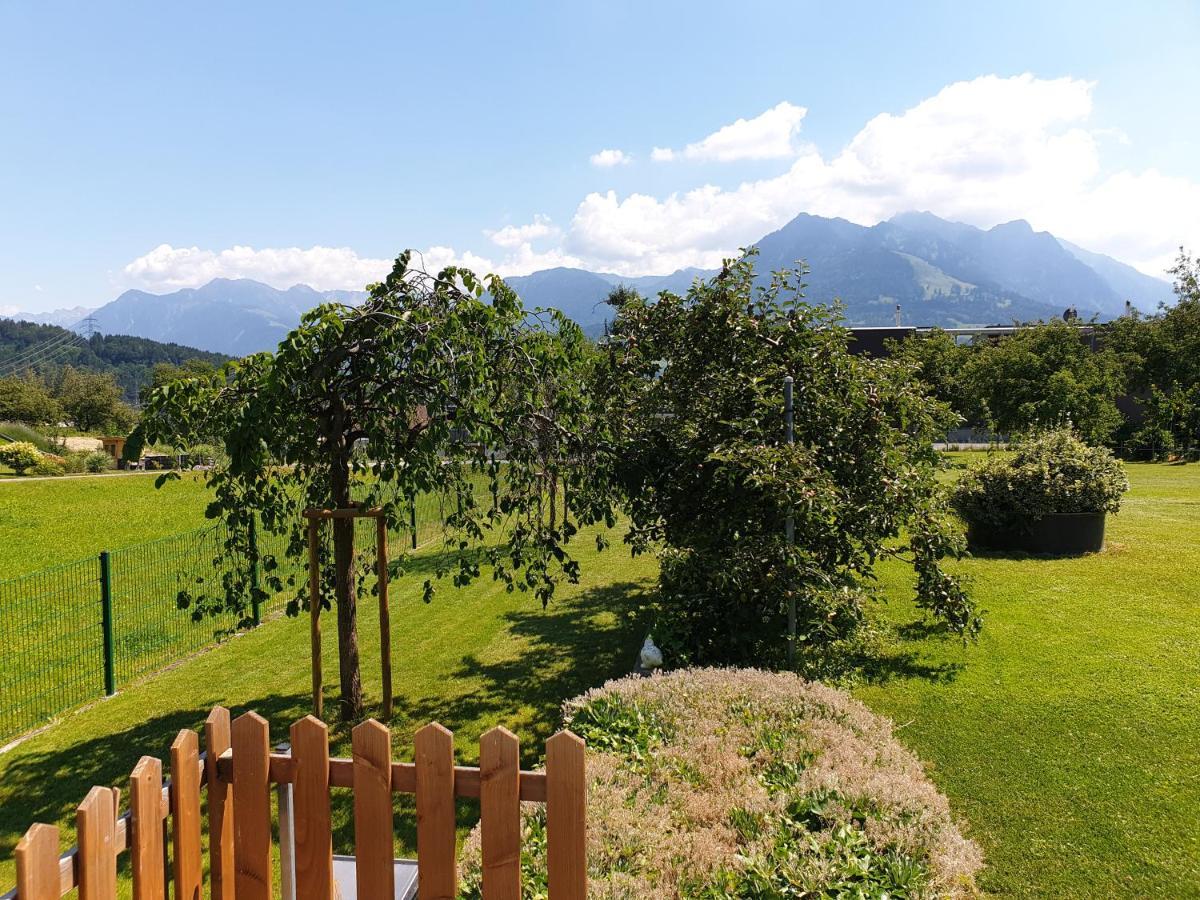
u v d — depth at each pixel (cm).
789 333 634
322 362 478
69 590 958
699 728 338
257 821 216
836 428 599
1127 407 3384
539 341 543
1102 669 545
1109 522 1154
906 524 614
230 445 454
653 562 1035
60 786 466
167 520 1827
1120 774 401
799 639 555
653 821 261
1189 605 702
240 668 674
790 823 262
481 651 686
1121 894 310
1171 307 3291
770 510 556
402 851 365
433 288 503
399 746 501
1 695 619
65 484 2811
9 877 374
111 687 619
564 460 554
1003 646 601
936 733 455
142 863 193
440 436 489
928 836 253
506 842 198
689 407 630
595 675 611
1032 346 2575
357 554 815
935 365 2873
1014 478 942
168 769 487
